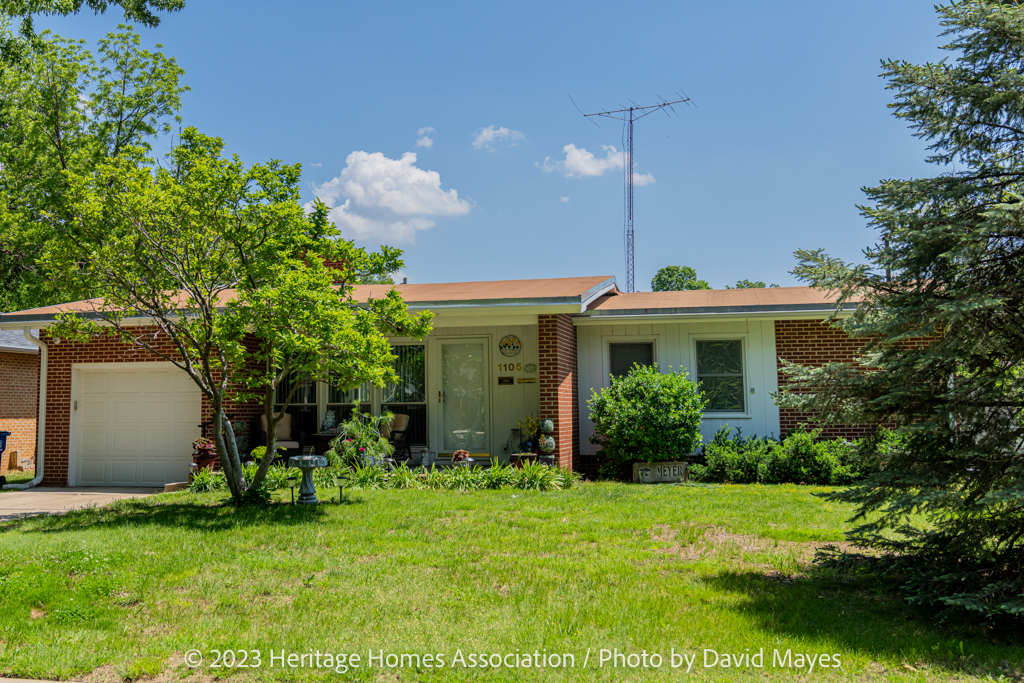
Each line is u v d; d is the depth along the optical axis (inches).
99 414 603.2
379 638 199.5
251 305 370.0
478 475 509.4
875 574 256.7
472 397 642.8
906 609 224.2
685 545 312.3
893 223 224.5
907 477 218.8
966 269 218.7
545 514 381.4
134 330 590.2
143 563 273.0
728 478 536.7
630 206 1199.6
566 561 280.8
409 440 641.6
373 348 384.8
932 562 228.5
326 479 514.0
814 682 172.4
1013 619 209.9
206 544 308.8
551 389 539.8
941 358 212.2
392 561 282.4
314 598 235.5
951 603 199.3
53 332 405.4
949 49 225.8
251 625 211.9
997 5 206.8
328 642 196.4
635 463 546.6
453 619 215.0
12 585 240.5
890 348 238.4
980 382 218.2
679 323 609.3
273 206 362.0
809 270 236.2
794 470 523.8
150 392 597.0
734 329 600.7
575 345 618.5
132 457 595.2
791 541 319.3
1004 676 175.8
